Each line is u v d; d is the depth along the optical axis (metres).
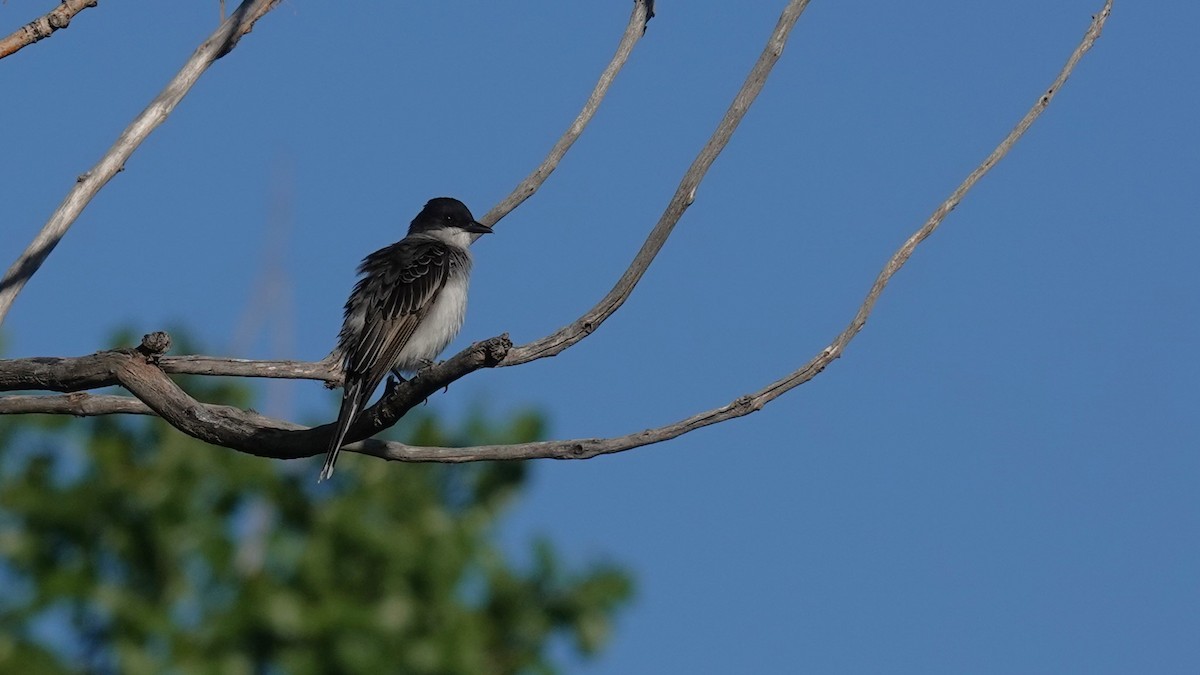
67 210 9.29
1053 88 8.91
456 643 16.94
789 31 8.86
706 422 8.93
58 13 9.23
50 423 17.47
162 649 16.70
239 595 16.77
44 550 17.12
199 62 9.77
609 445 9.03
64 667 16.86
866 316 8.94
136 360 9.11
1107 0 8.91
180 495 17.30
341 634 16.58
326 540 17.17
